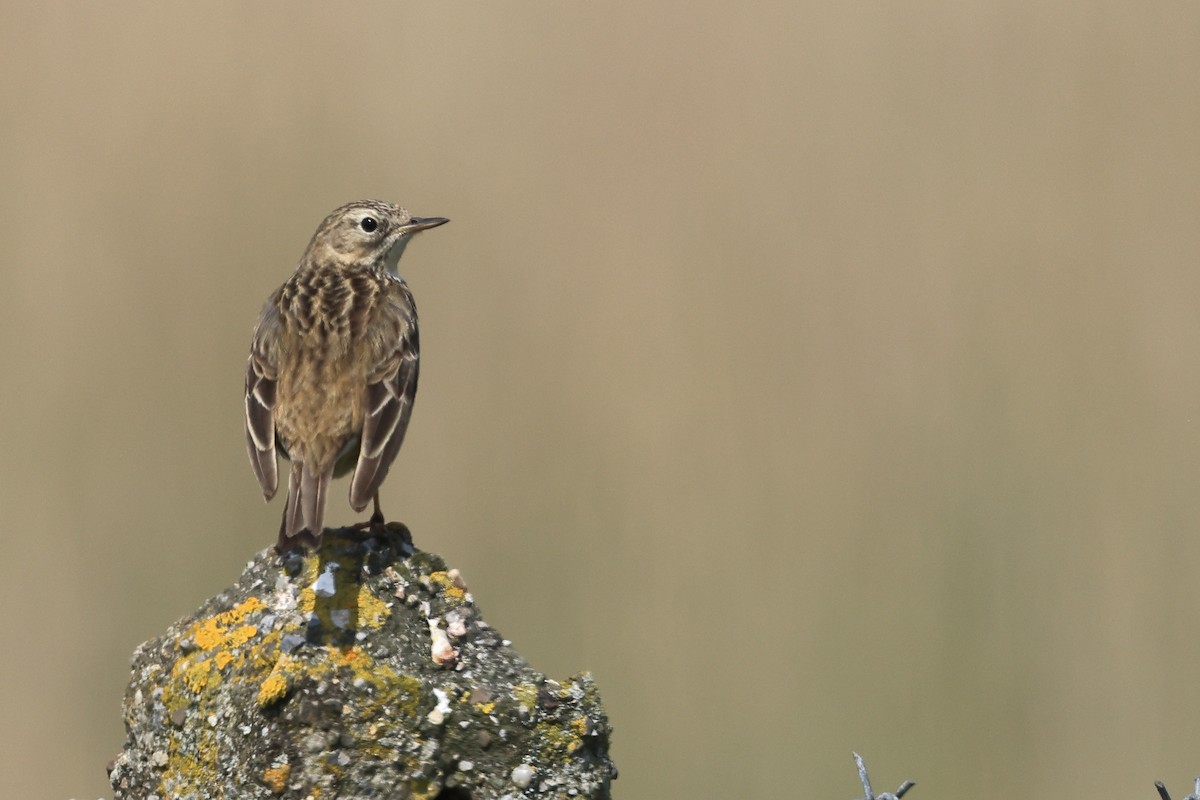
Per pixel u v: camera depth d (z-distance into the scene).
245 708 8.26
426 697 8.27
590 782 8.40
